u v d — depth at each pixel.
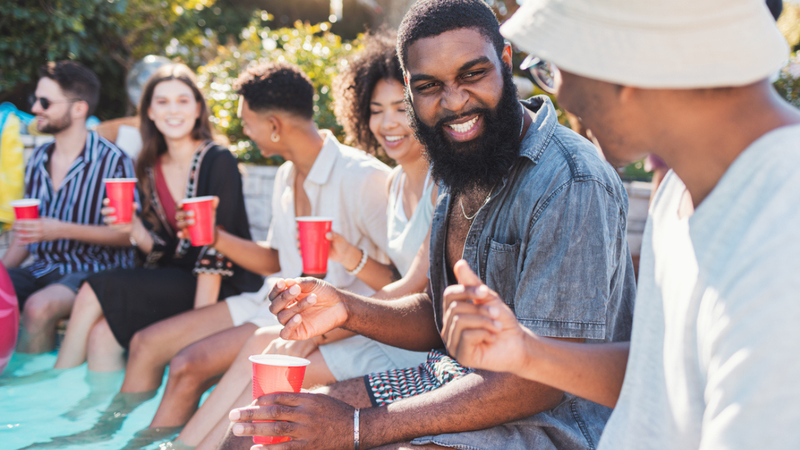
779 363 0.85
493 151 1.79
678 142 1.05
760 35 0.94
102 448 2.47
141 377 3.01
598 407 1.83
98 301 3.34
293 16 14.30
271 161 5.52
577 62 1.01
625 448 1.15
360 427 1.66
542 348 1.23
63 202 4.12
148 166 3.82
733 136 1.00
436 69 1.77
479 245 1.87
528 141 1.79
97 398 3.01
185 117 3.69
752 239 0.92
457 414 1.62
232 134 5.60
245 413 1.63
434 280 2.06
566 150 1.72
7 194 4.23
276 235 3.32
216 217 3.59
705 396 0.96
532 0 1.12
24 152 4.75
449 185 1.91
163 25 8.35
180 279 3.49
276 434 1.63
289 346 2.42
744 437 0.87
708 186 1.05
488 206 1.85
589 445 1.69
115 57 7.84
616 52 0.98
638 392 1.16
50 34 7.10
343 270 3.02
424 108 1.85
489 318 1.15
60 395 3.03
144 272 3.41
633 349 1.18
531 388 1.57
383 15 11.58
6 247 4.66
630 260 1.89
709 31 0.94
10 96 7.43
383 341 2.06
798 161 0.91
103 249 4.06
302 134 3.10
